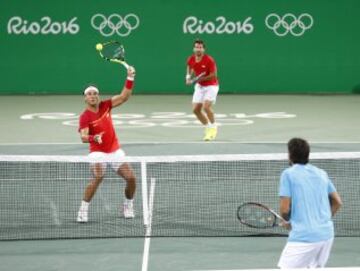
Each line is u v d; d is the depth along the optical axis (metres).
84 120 15.45
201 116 24.75
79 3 38.53
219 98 37.69
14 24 38.56
